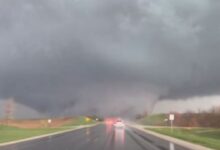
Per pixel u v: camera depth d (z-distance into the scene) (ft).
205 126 518.78
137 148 108.47
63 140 143.95
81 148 104.47
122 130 262.88
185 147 123.65
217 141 156.66
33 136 182.80
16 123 419.13
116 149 102.99
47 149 101.40
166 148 115.03
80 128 304.30
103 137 165.68
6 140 152.87
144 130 275.18
